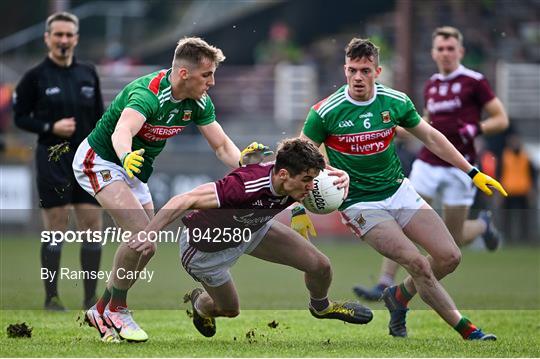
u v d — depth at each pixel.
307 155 23.00
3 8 98.94
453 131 36.06
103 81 74.50
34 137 65.25
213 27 93.44
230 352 23.09
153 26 101.00
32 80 33.91
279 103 83.06
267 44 90.88
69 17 34.22
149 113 24.19
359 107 26.02
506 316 32.53
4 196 63.91
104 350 23.17
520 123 80.62
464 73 36.06
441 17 84.75
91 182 25.12
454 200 36.25
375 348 24.44
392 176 26.58
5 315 30.38
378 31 89.25
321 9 92.56
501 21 84.62
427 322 31.52
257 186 23.52
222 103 84.69
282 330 28.55
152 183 67.31
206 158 67.56
